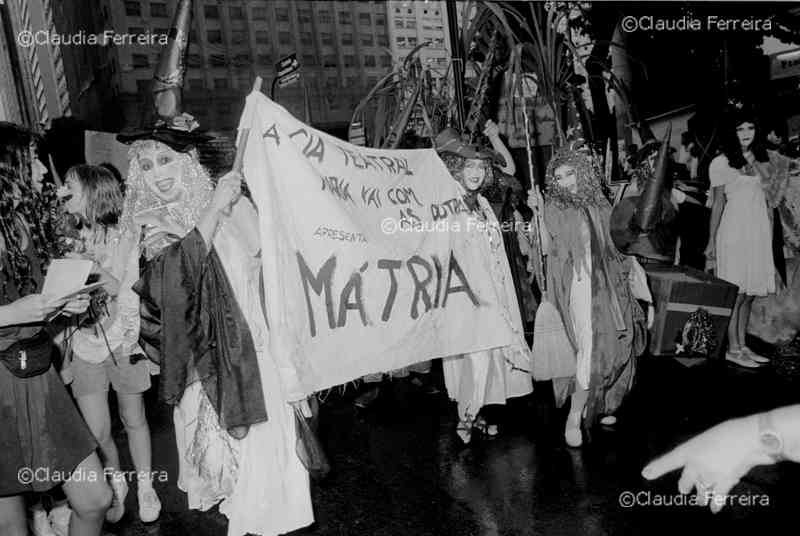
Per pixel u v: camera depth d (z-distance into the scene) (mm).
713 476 1087
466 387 4336
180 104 3402
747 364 5707
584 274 4227
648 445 4145
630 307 4340
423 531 3330
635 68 6941
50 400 2365
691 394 5090
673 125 6633
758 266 5750
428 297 3920
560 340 4324
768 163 5867
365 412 5316
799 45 5645
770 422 1086
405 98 5953
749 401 4805
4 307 2219
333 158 3633
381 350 3623
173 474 4371
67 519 3445
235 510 3164
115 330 3109
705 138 6301
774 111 5824
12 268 2354
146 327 3137
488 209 4605
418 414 5176
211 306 3070
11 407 2273
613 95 7168
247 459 3168
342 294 3451
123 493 3637
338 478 4066
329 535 3361
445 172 4270
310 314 3291
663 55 6641
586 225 4262
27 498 3295
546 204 4445
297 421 3246
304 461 3211
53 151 6102
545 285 4625
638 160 6105
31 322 2234
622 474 3777
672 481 3648
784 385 5129
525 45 5438
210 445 3311
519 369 4637
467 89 6172
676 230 6387
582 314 4191
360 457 4383
